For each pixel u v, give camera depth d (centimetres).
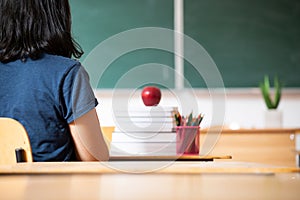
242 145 340
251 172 75
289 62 437
